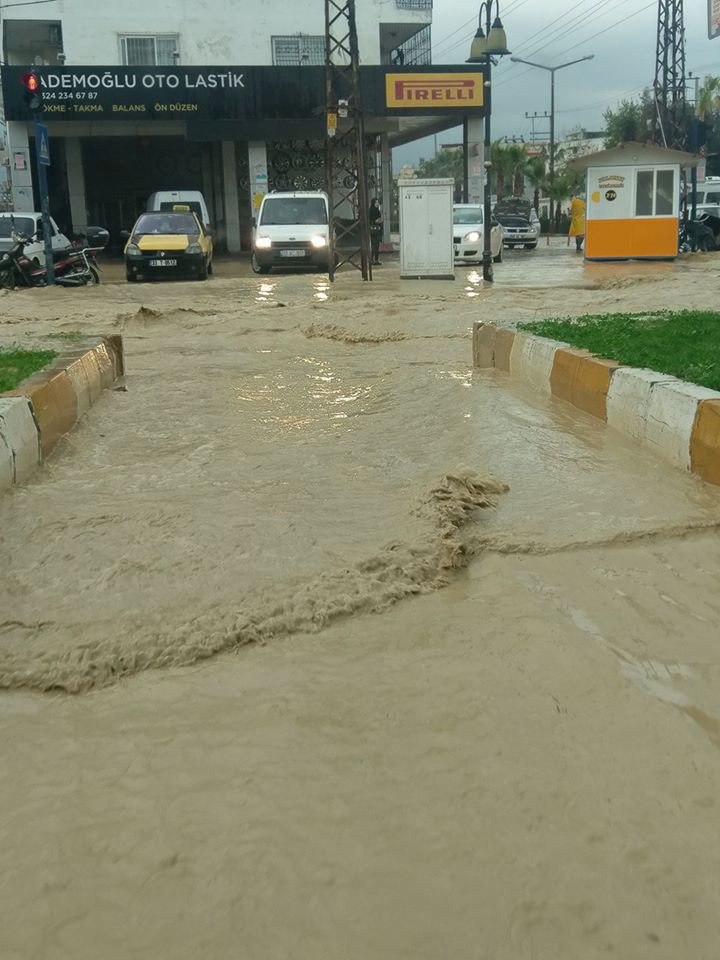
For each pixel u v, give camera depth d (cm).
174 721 281
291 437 630
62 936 195
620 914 198
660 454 550
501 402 714
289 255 2509
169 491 497
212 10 3528
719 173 5959
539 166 6938
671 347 722
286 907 201
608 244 2717
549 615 348
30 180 3319
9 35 3678
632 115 6912
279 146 3753
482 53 2077
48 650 325
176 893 206
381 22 3634
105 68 3228
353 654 321
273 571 383
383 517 446
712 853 215
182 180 3984
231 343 1134
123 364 903
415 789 242
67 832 229
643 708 281
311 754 259
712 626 340
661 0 3709
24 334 1249
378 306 1521
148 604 358
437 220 2184
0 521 448
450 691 293
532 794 238
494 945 190
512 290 1805
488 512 459
